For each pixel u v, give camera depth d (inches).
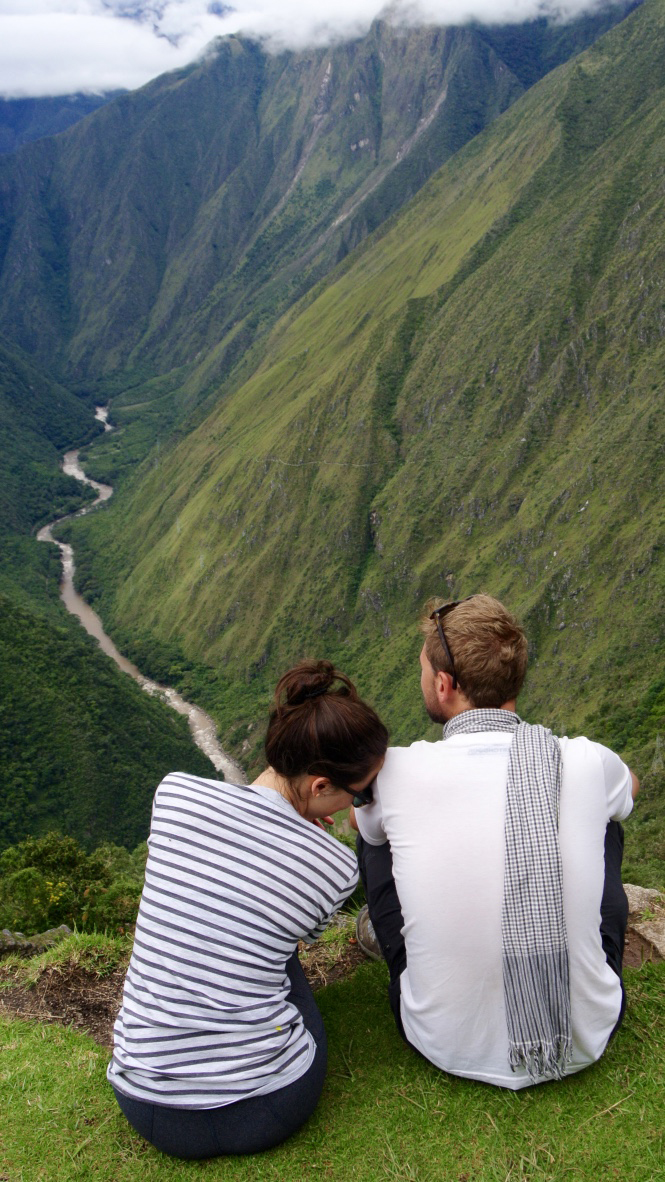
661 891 220.1
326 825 152.8
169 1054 123.4
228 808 133.9
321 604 5506.9
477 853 122.9
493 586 4741.6
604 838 129.7
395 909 142.6
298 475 6215.6
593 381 5260.8
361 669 5073.8
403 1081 140.4
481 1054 130.2
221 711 4960.6
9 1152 138.0
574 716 3550.7
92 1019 191.8
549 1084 134.5
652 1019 150.3
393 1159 125.2
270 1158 128.3
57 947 221.3
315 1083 130.6
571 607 4168.3
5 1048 174.2
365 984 172.2
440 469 5625.0
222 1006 124.1
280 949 130.1
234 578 5940.0
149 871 133.1
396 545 5447.8
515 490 5137.8
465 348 6082.7
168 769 3417.8
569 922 122.0
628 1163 120.5
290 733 131.1
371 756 130.3
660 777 2185.0
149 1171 130.0
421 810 128.0
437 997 128.2
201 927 126.5
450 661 138.6
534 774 126.3
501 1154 124.0
